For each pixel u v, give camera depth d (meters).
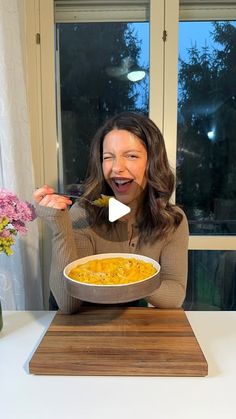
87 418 0.60
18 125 1.40
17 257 1.38
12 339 0.87
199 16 1.66
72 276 0.81
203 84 1.69
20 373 0.73
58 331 0.83
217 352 0.81
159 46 1.63
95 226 1.09
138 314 0.94
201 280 1.82
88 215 1.08
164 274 1.07
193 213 1.78
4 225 0.84
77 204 1.12
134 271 0.81
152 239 1.08
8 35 1.32
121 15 1.67
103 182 1.06
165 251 1.10
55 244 0.93
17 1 1.42
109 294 0.72
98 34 1.68
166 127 1.68
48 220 0.91
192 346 0.76
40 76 1.67
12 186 1.33
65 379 0.71
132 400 0.64
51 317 1.01
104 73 1.71
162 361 0.71
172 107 1.67
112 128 1.01
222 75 1.69
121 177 0.98
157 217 1.07
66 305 0.92
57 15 1.67
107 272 0.81
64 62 1.70
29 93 1.66
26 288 1.45
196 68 1.68
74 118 1.73
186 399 0.65
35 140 1.70
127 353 0.73
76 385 0.69
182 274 1.07
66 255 0.92
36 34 1.64
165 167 1.06
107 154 0.99
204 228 1.79
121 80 1.71
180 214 1.12
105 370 0.71
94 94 1.72
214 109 1.71
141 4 1.66
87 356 0.72
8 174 1.33
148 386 0.68
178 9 1.61
